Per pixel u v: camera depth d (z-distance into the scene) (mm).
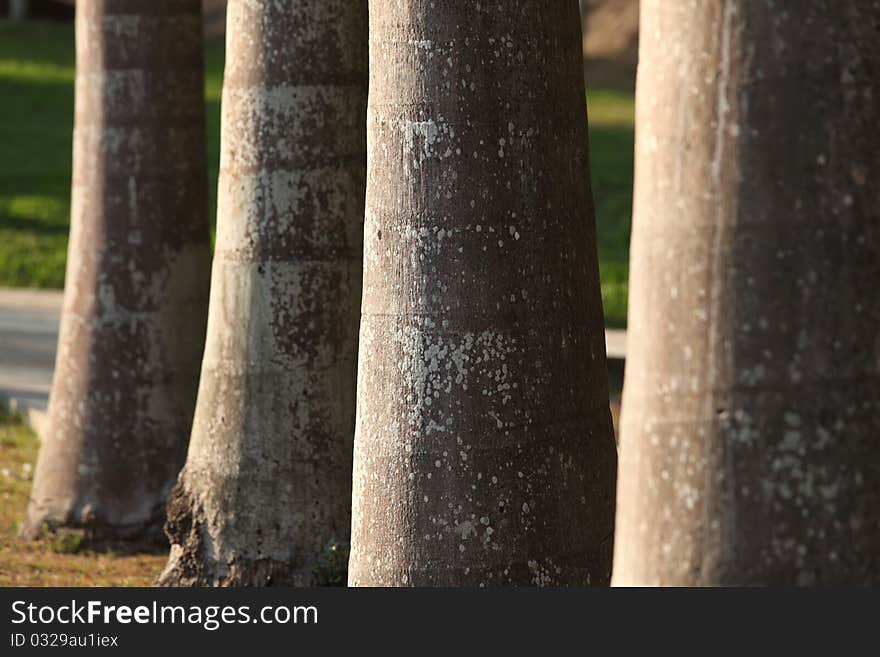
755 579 8094
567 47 12891
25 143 62750
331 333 17203
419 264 12320
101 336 20969
